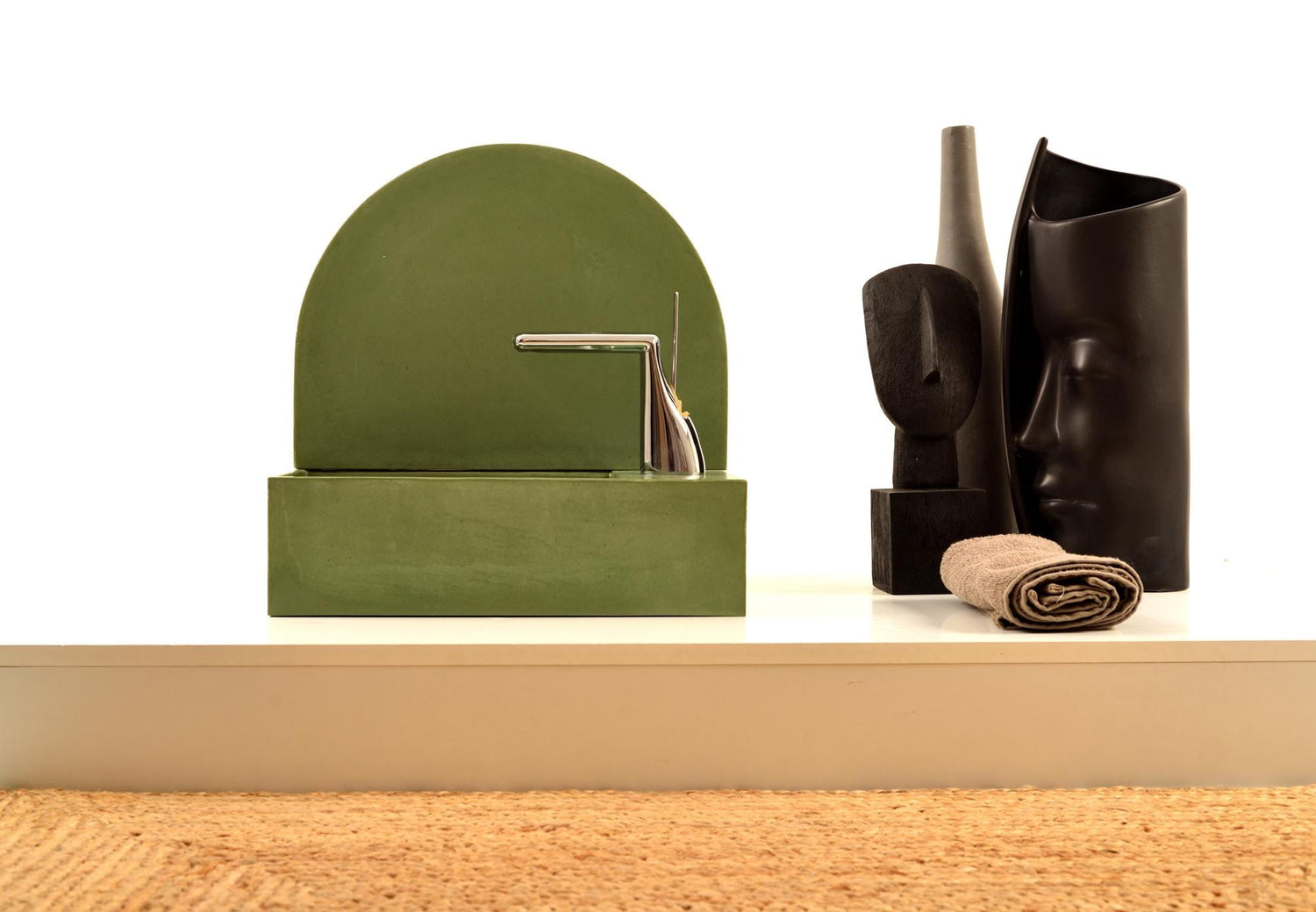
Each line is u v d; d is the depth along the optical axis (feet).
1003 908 4.49
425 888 4.60
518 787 5.57
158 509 9.14
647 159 9.17
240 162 9.01
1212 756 5.66
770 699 5.58
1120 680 5.63
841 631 5.83
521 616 6.21
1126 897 4.58
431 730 5.54
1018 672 5.61
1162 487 6.98
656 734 5.57
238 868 4.73
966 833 5.08
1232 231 9.05
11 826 5.07
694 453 6.56
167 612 6.22
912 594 6.97
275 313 9.12
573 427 7.13
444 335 7.06
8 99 8.79
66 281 8.95
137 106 8.92
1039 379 7.14
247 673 5.50
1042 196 7.47
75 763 5.50
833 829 5.13
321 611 6.18
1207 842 5.02
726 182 9.22
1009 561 6.03
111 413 9.06
